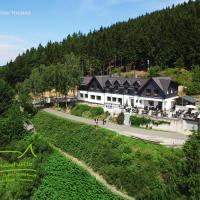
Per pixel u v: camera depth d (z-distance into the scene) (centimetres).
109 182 4588
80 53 12475
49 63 12938
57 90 8612
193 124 5550
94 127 5941
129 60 11662
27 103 8169
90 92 8531
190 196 3341
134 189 4250
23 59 13600
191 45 10169
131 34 12325
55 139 6356
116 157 4850
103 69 11988
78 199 4416
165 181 4122
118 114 6762
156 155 4597
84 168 5097
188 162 3656
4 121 6725
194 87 8400
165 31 11406
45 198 4647
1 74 12825
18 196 4784
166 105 7031
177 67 10244
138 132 5747
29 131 6881
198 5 12775
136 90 7525
